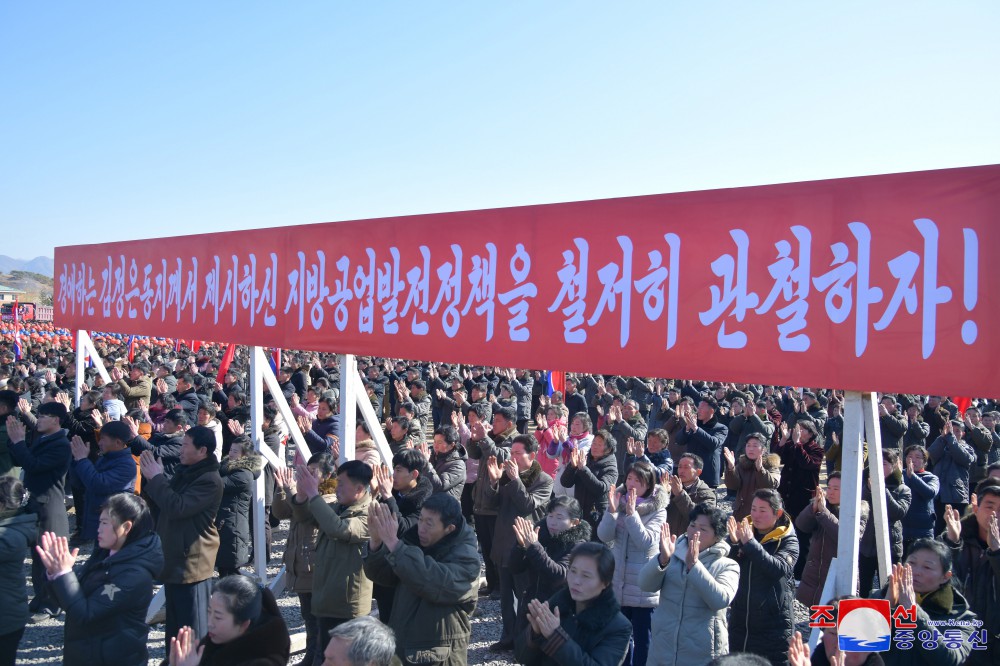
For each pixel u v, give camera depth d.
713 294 4.14
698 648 4.05
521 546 4.72
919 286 3.45
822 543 5.46
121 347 27.59
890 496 6.11
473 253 5.39
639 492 5.25
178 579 5.20
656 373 4.36
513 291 5.13
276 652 3.27
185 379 11.12
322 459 5.61
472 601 4.09
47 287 164.88
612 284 4.60
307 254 6.75
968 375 3.30
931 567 3.67
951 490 8.45
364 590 4.69
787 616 4.42
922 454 7.09
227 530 6.26
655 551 4.94
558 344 4.85
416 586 3.84
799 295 3.82
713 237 4.16
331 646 2.78
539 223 5.00
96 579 3.94
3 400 7.70
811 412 11.35
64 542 3.80
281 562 8.05
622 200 4.57
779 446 7.98
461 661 4.07
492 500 7.09
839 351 3.67
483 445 7.35
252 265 7.38
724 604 3.97
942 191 3.40
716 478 8.98
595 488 6.30
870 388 3.56
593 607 3.39
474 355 5.35
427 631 3.96
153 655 5.80
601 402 13.30
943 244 3.39
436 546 4.07
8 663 4.38
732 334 4.05
